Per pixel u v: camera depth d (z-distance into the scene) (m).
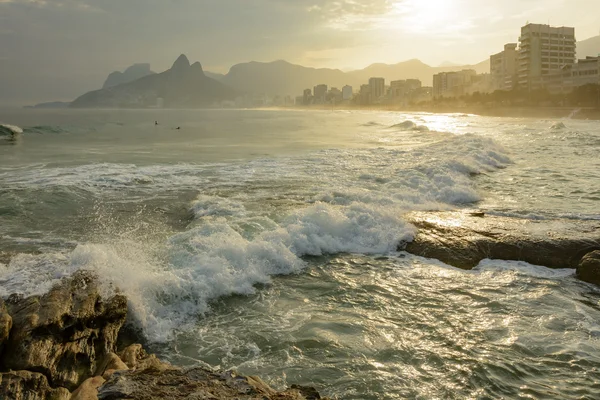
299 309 7.33
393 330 6.62
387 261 9.58
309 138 34.88
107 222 11.34
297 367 5.70
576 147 27.06
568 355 5.96
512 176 18.00
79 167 18.59
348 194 13.71
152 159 21.75
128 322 6.75
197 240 9.27
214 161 21.22
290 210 12.13
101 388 4.38
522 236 10.15
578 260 9.29
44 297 6.10
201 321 6.96
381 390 5.23
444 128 48.72
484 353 6.00
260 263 8.87
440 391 5.21
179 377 4.65
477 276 8.79
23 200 12.80
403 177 16.66
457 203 13.81
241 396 4.32
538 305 7.51
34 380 4.89
